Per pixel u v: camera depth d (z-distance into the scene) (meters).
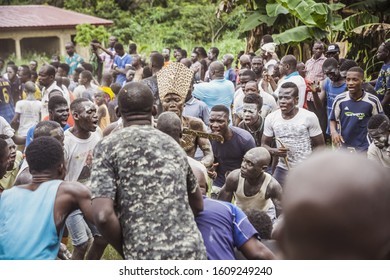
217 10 15.47
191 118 5.73
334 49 11.42
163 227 3.12
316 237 0.98
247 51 15.33
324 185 0.98
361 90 7.29
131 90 3.63
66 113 6.32
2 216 3.72
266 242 3.91
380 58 9.42
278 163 6.77
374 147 6.13
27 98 9.95
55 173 3.86
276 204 5.29
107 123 8.70
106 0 34.97
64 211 3.70
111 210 3.17
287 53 14.34
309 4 12.84
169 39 31.78
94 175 3.26
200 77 14.41
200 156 6.23
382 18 13.85
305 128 6.59
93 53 17.89
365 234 0.97
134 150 3.25
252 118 6.91
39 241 3.63
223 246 3.54
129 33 33.12
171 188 3.20
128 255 3.14
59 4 36.66
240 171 5.36
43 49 31.61
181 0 34.56
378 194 0.97
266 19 14.37
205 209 3.62
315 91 8.82
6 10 31.36
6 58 31.20
